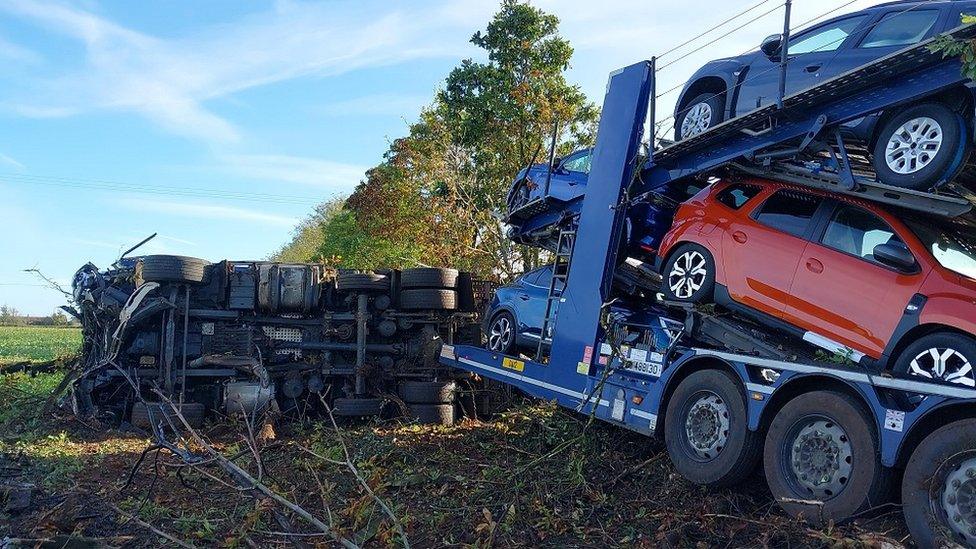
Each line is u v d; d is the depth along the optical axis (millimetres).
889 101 6281
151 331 11656
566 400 8750
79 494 6758
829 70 7086
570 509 6523
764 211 7633
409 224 25703
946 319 5832
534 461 7613
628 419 7734
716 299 7766
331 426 11664
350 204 27984
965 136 5848
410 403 12078
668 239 8516
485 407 12883
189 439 10219
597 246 8719
